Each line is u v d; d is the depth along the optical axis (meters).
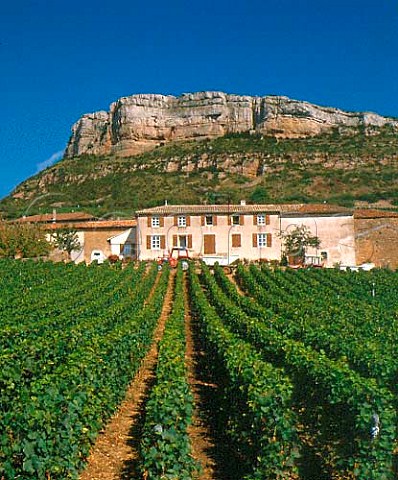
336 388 10.77
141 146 150.12
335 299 30.22
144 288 37.72
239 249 58.44
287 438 9.68
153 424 9.73
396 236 60.50
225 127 151.38
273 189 104.31
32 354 13.78
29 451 8.57
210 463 11.38
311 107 145.62
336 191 100.25
